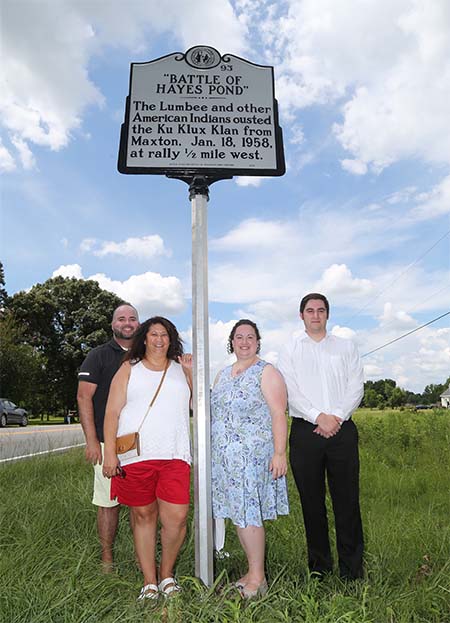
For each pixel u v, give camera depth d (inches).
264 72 154.8
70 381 1660.9
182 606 116.0
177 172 147.6
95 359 166.4
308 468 147.2
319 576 141.4
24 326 1499.8
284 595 124.3
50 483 270.1
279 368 154.3
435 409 722.8
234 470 134.0
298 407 149.3
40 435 727.7
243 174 148.6
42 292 1680.6
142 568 134.5
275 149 150.7
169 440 134.7
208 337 139.4
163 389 137.8
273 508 137.1
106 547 156.7
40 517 183.3
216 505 137.5
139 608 118.6
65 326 1685.5
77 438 659.4
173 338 143.9
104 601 119.3
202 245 143.3
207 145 149.0
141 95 149.9
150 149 147.8
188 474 136.6
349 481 145.3
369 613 112.8
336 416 145.4
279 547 168.7
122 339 169.5
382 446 432.5
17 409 1024.9
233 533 186.2
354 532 144.6
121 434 136.4
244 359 145.8
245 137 150.3
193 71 152.1
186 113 150.0
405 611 118.0
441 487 262.2
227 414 139.1
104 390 165.9
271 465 137.4
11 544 153.0
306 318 154.6
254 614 111.6
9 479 274.4
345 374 151.6
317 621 107.2
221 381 146.7
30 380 1417.3
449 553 153.9
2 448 476.1
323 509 147.7
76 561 141.1
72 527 181.9
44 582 128.1
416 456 376.2
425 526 179.8
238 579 145.2
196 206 146.2
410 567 147.8
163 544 135.0
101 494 157.8
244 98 152.2
